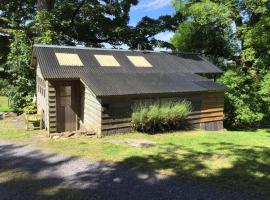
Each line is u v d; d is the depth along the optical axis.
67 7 28.19
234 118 21.45
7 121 18.89
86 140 13.45
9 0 29.39
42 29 24.52
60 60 15.94
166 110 15.20
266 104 22.06
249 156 10.98
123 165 9.98
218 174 9.03
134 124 14.90
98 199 7.53
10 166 10.15
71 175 9.20
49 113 15.11
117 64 17.14
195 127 16.89
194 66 19.58
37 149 12.16
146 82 15.84
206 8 22.11
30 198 7.63
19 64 21.50
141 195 7.73
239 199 7.36
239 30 23.38
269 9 21.83
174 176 8.93
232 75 21.47
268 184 8.23
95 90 13.88
